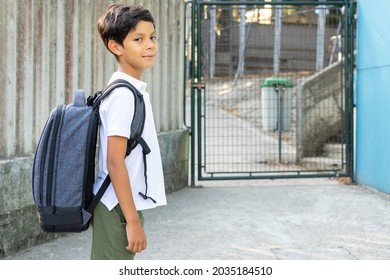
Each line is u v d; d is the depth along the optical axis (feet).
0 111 12.99
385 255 13.28
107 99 6.77
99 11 17.30
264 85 28.66
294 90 35.24
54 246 13.97
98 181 7.05
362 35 22.77
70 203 6.65
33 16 13.96
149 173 7.02
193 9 22.56
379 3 21.09
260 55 47.01
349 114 23.56
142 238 6.64
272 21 46.34
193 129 22.57
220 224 16.38
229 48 47.11
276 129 28.73
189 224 16.38
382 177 21.08
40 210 6.75
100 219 6.98
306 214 17.66
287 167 27.14
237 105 43.60
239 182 23.86
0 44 12.87
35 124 14.30
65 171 6.64
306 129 28.63
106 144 6.84
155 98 20.67
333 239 14.74
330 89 29.01
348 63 23.57
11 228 12.98
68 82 15.71
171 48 21.83
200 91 22.67
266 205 19.04
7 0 12.96
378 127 21.33
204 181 24.16
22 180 13.29
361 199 19.94
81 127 6.67
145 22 6.99
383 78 20.84
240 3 22.47
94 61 17.13
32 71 14.03
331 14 43.83
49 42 14.69
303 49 46.62
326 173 25.14
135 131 6.81
